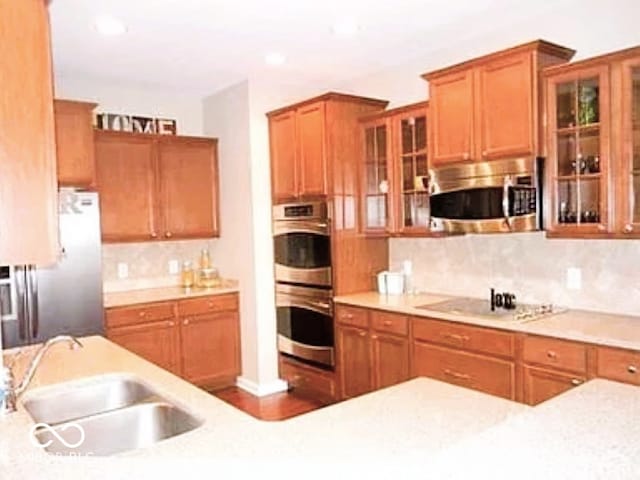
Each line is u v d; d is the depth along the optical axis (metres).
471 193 3.30
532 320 2.98
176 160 4.79
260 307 4.66
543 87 2.97
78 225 3.91
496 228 3.17
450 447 1.23
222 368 4.78
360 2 3.00
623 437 1.23
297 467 1.21
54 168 1.59
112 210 4.46
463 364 3.20
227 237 4.98
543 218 2.99
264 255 4.68
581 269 3.23
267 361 4.70
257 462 1.25
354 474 1.16
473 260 3.83
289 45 3.71
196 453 1.33
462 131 3.34
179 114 5.10
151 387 1.99
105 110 4.71
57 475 1.23
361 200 4.24
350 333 3.99
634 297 3.01
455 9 3.15
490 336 3.05
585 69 2.80
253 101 4.59
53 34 3.37
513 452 1.15
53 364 2.27
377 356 3.77
